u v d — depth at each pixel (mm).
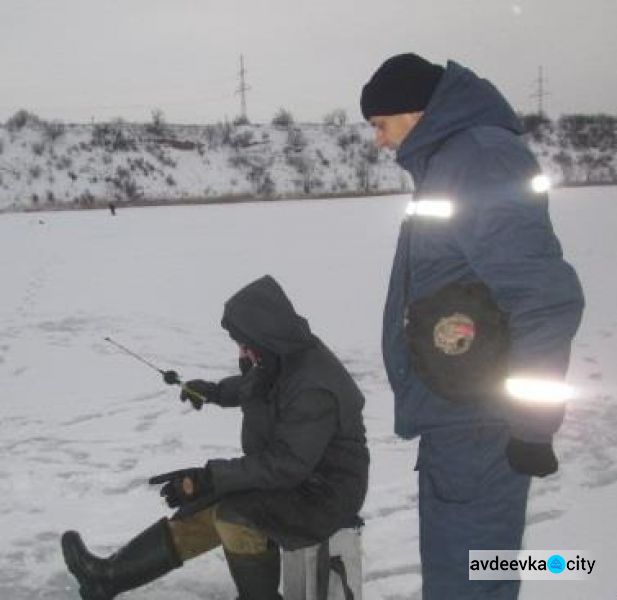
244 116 80500
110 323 9938
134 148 72500
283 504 2988
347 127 81875
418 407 2596
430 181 2471
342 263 15078
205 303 11352
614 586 3580
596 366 7234
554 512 4344
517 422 2270
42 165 67688
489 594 2576
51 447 5504
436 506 2607
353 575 3174
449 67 2461
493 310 2424
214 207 42000
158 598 3521
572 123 84500
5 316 10508
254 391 3156
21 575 3734
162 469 5070
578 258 14375
